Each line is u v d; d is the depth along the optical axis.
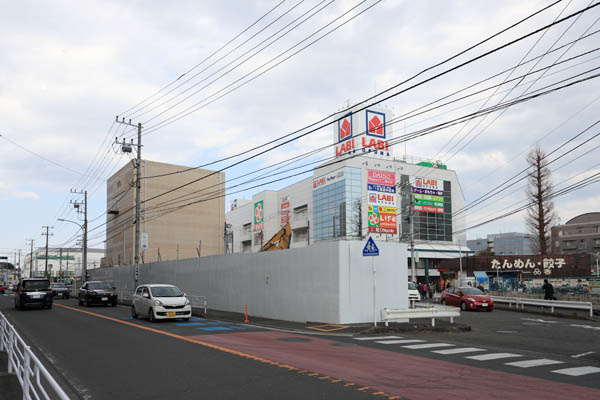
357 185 61.16
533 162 44.16
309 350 11.62
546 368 9.52
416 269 63.84
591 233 97.62
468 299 28.11
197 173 66.00
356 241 18.22
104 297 32.06
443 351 11.64
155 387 7.75
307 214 69.75
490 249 88.75
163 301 19.73
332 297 17.88
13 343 8.84
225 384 7.86
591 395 7.24
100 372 9.11
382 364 9.73
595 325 19.41
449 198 68.88
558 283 39.81
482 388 7.65
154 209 61.75
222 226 67.25
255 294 22.91
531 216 43.75
